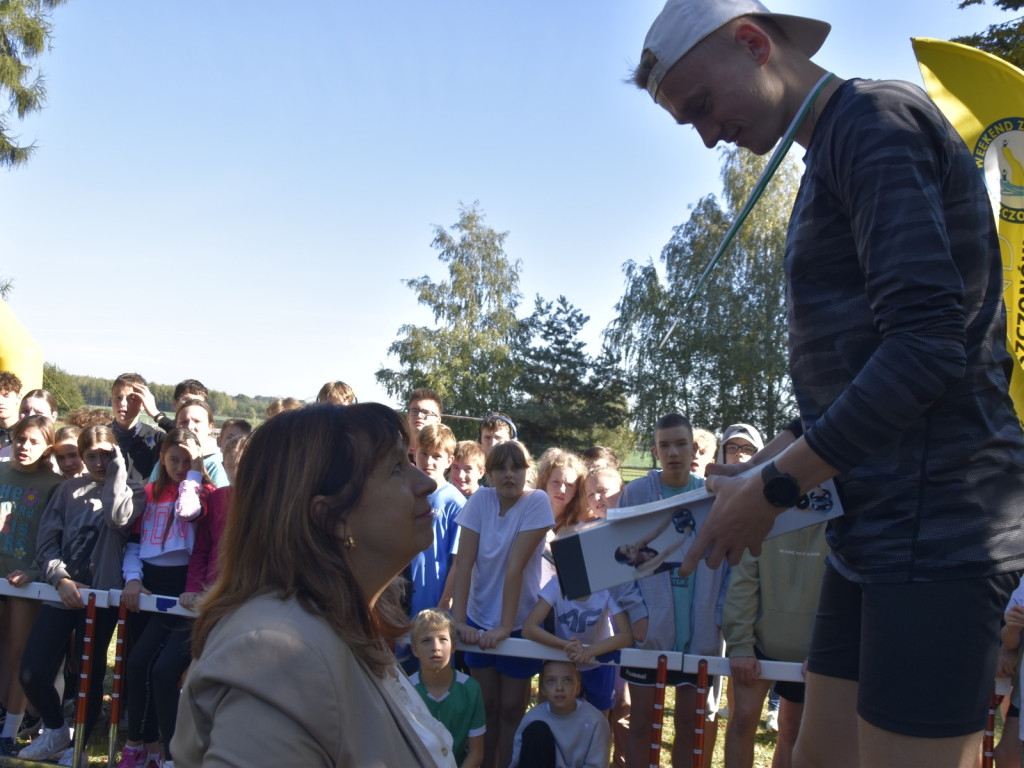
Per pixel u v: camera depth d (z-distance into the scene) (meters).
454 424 36.16
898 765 1.37
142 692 4.38
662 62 1.51
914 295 1.24
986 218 1.42
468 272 36.97
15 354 8.09
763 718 5.73
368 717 1.17
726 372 32.88
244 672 1.07
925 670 1.35
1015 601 3.36
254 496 1.29
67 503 4.77
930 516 1.36
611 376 46.00
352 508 1.29
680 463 4.04
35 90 18.97
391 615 1.55
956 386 1.36
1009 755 3.72
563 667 3.81
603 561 1.50
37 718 5.22
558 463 4.72
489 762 4.11
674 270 34.19
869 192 1.30
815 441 1.30
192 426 4.83
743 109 1.50
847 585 1.70
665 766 4.64
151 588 4.47
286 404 5.26
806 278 1.49
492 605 4.16
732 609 3.71
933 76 3.09
